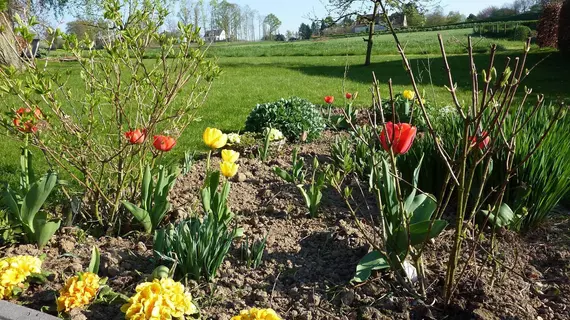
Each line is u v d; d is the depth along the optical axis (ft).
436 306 8.41
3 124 10.33
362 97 35.45
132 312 7.22
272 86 45.24
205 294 8.64
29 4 11.34
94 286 7.90
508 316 8.05
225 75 58.08
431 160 12.51
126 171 11.46
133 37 10.66
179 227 9.45
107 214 11.57
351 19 68.64
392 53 97.25
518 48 71.97
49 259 9.85
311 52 104.94
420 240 8.36
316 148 19.52
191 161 15.51
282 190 14.02
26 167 11.35
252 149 18.43
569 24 56.75
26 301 8.34
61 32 10.49
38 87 9.75
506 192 11.78
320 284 9.04
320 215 12.18
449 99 31.63
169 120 13.25
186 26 11.41
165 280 7.52
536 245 10.80
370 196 13.55
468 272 9.37
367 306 8.26
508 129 12.01
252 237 10.85
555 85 41.63
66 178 15.58
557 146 11.64
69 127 10.69
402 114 22.89
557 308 8.57
